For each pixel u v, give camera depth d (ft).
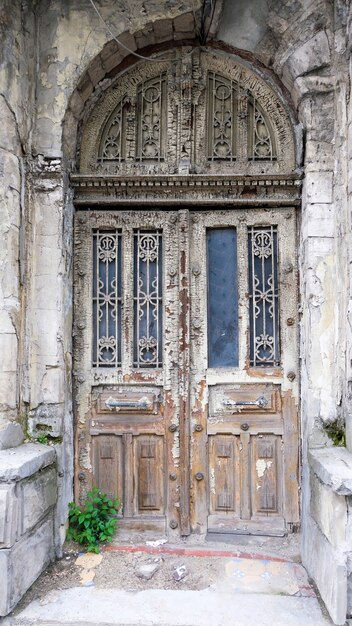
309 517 10.37
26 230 11.10
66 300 11.47
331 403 10.72
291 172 11.62
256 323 11.92
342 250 10.79
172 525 11.48
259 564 10.55
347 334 10.44
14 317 10.49
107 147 12.25
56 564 10.53
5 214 10.39
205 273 12.00
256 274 11.98
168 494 11.60
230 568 10.39
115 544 11.27
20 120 10.83
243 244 11.97
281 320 11.74
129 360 11.85
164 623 8.68
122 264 12.09
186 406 11.65
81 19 11.30
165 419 11.71
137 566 10.43
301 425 11.41
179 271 11.87
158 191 11.91
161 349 11.94
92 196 12.01
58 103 11.25
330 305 10.85
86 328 11.93
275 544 11.26
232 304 12.06
